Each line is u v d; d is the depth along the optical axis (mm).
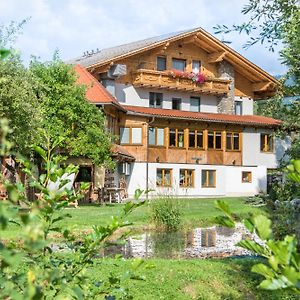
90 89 33125
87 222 17719
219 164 39562
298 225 8055
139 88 38375
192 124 38562
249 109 43344
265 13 7273
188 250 15219
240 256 13773
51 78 27641
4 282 2191
